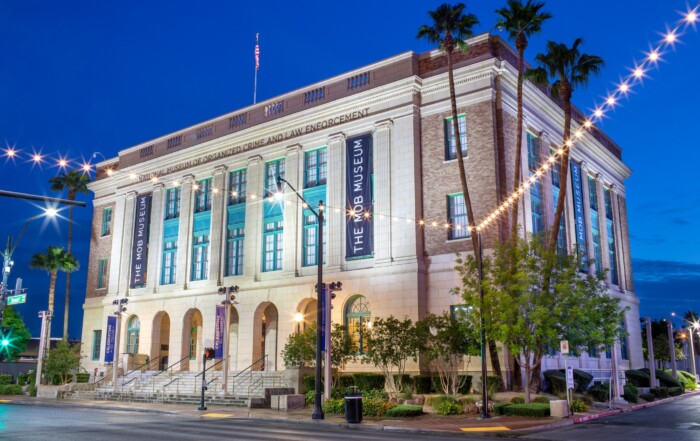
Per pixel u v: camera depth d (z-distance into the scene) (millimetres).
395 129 38125
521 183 36375
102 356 51688
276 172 44250
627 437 20641
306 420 25781
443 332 30641
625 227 54250
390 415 26875
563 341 26500
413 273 35375
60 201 19312
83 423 24047
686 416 28812
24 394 48969
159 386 42125
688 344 80875
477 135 35531
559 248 30859
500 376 31281
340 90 41438
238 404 34312
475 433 21859
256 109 46125
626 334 30281
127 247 52375
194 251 47938
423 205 36750
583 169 46719
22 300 36500
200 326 47594
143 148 53719
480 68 35812
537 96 39406
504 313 26812
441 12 33562
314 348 34031
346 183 39656
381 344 31969
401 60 38750
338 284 31328
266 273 42531
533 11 32250
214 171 47406
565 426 24266
